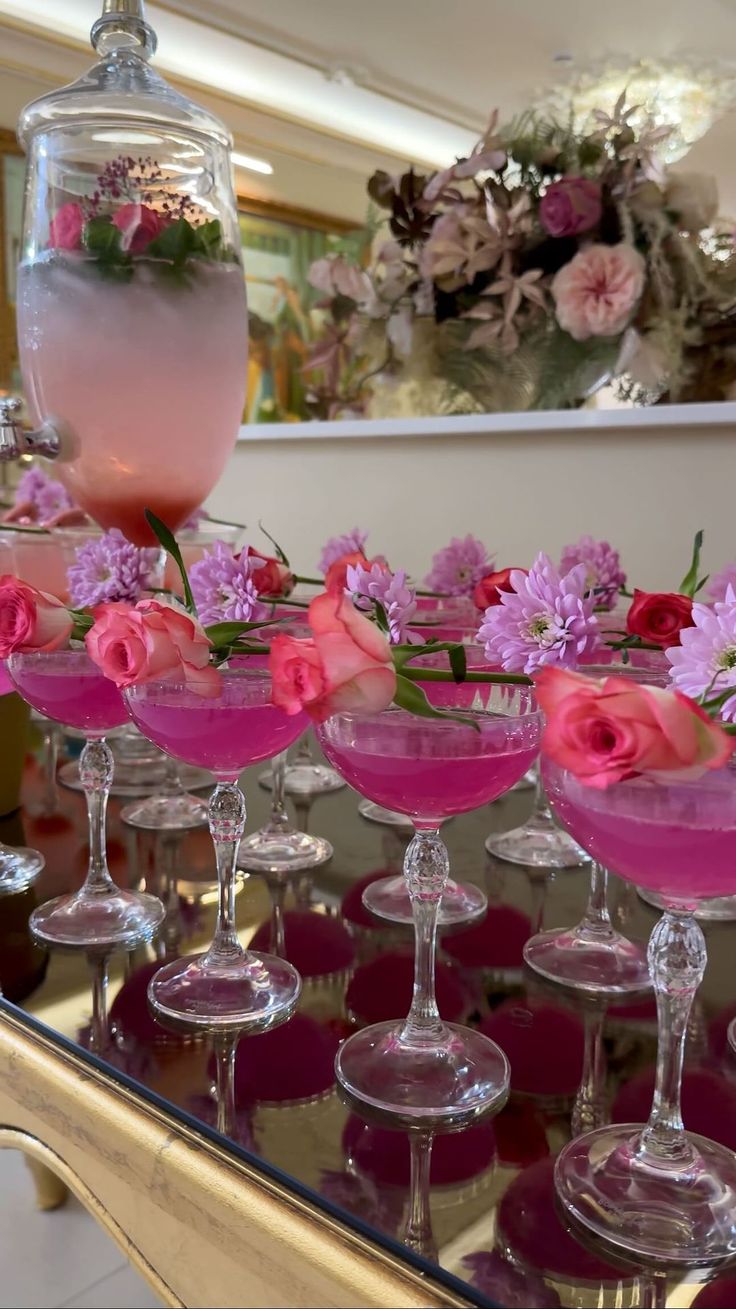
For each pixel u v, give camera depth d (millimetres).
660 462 1061
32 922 698
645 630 583
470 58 1324
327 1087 504
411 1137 460
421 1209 408
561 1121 476
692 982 423
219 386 686
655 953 429
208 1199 435
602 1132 458
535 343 1126
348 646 402
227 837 621
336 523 1376
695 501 1042
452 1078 500
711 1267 374
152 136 651
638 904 761
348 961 655
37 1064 537
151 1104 489
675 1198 405
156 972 630
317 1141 456
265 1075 513
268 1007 578
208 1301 449
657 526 1073
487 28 1268
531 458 1161
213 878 793
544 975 630
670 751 310
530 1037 559
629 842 387
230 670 574
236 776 631
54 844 872
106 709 678
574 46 1209
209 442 699
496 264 1110
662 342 1037
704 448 1027
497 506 1201
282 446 1420
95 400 652
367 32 1371
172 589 746
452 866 829
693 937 427
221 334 679
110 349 639
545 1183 428
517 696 510
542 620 498
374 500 1325
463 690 539
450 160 1464
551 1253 382
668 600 578
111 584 690
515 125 1117
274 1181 431
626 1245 381
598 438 1102
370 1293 376
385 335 1241
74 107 642
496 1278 368
